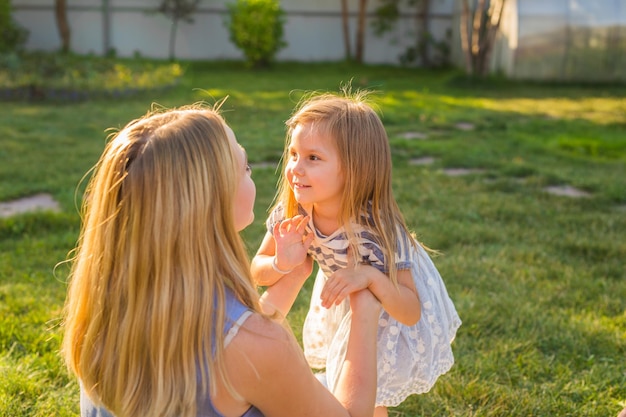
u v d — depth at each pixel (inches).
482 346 141.8
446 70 957.8
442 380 126.6
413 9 998.4
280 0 992.2
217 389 58.1
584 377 129.1
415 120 482.3
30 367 126.8
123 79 595.2
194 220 57.2
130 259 57.1
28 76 569.0
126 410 58.9
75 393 120.0
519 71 789.9
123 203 57.6
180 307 56.6
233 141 63.2
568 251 207.8
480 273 185.5
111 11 983.0
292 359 59.2
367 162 74.4
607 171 329.4
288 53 1010.1
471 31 883.4
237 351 57.7
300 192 75.8
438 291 86.0
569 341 143.7
